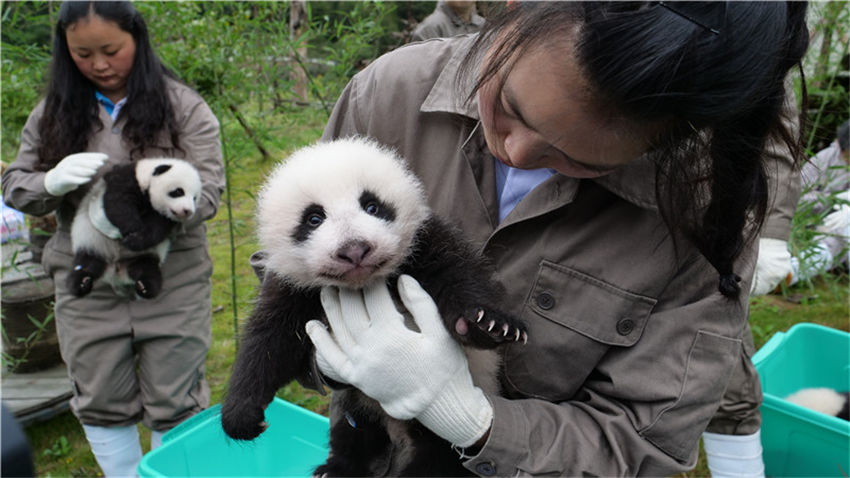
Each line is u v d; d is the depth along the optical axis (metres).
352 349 1.73
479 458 1.63
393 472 2.16
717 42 1.13
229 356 5.22
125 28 3.27
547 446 1.64
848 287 5.92
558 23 1.23
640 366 1.71
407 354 1.67
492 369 1.96
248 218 5.39
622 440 1.66
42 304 4.61
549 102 1.29
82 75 3.40
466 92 1.81
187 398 3.58
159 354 3.47
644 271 1.71
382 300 1.78
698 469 3.84
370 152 1.91
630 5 1.16
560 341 1.77
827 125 5.19
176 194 3.41
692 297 1.75
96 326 3.37
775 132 1.45
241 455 3.11
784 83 1.39
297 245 1.84
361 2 4.81
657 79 1.15
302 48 5.43
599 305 1.74
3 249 4.62
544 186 1.76
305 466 3.10
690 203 1.53
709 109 1.18
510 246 1.85
